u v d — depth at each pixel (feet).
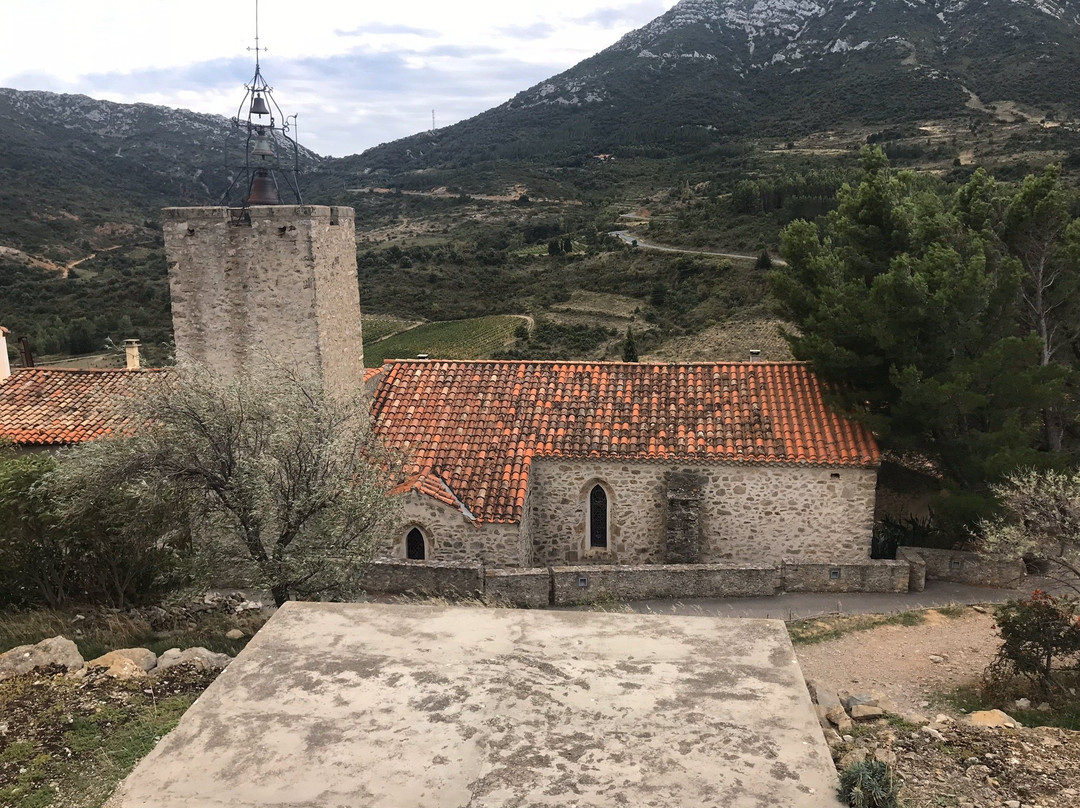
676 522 58.44
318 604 20.65
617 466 60.08
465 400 65.05
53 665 32.68
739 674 17.17
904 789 23.15
